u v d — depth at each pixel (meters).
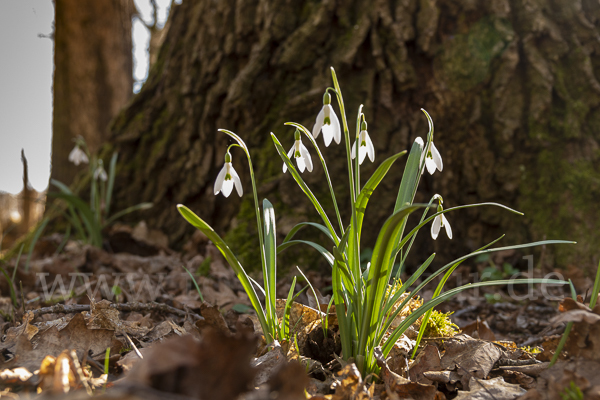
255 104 3.96
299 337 1.77
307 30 3.84
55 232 4.69
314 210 3.66
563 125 3.83
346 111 3.79
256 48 3.93
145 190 4.54
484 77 3.86
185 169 4.34
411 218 3.93
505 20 3.85
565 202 3.77
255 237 3.61
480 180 3.94
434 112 3.90
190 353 0.96
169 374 0.97
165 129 4.50
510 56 3.81
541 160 3.85
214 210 4.25
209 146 4.24
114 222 4.50
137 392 0.88
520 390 1.42
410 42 3.90
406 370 1.60
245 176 4.02
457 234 4.00
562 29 3.93
